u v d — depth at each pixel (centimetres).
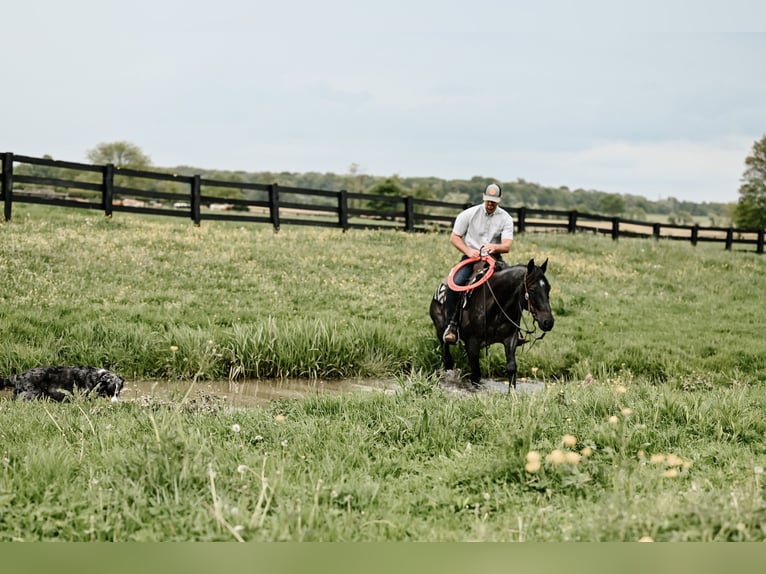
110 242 1823
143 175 2166
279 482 470
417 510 475
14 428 642
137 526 413
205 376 1084
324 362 1151
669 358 1270
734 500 401
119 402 817
